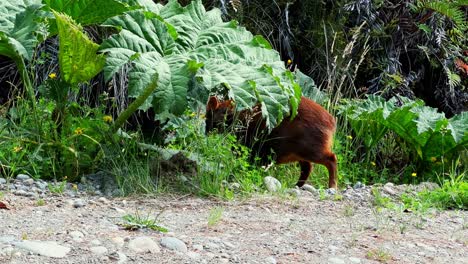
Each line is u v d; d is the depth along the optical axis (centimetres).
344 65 991
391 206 600
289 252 444
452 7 1034
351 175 817
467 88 1088
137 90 589
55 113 648
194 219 518
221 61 632
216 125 751
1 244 402
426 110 849
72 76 636
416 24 1039
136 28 620
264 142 737
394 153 900
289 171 776
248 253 434
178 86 597
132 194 600
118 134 659
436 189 680
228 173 647
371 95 878
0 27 611
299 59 1021
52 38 902
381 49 1019
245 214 546
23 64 636
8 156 624
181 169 639
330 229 514
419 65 1073
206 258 415
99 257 395
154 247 418
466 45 1106
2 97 912
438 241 510
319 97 864
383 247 477
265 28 1000
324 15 1008
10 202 529
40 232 438
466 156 843
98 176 627
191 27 655
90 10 643
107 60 590
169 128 722
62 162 632
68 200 553
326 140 731
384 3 1048
